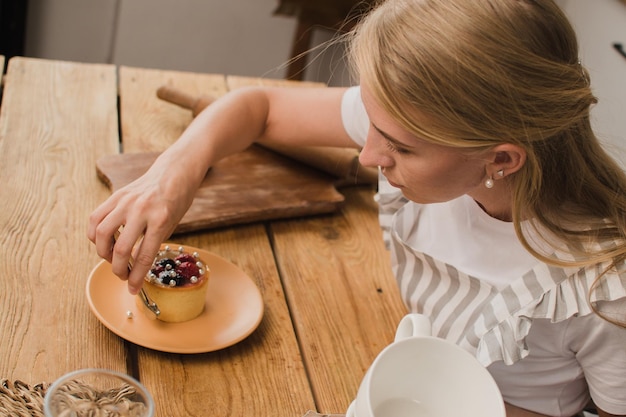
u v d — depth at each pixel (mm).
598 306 993
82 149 1529
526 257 1114
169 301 1089
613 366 1021
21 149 1476
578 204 1021
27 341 1021
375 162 951
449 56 847
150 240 1069
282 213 1445
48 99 1682
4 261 1160
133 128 1659
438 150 897
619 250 983
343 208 1553
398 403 855
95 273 1146
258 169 1567
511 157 921
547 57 894
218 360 1075
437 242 1188
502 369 1106
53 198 1353
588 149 1003
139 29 3498
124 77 1872
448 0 877
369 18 928
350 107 1351
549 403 1133
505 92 863
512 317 1054
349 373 1110
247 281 1226
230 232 1390
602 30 2531
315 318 1209
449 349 840
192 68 3652
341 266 1358
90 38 3463
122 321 1086
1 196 1319
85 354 1028
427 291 1199
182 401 992
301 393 1053
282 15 3041
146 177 1134
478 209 1127
